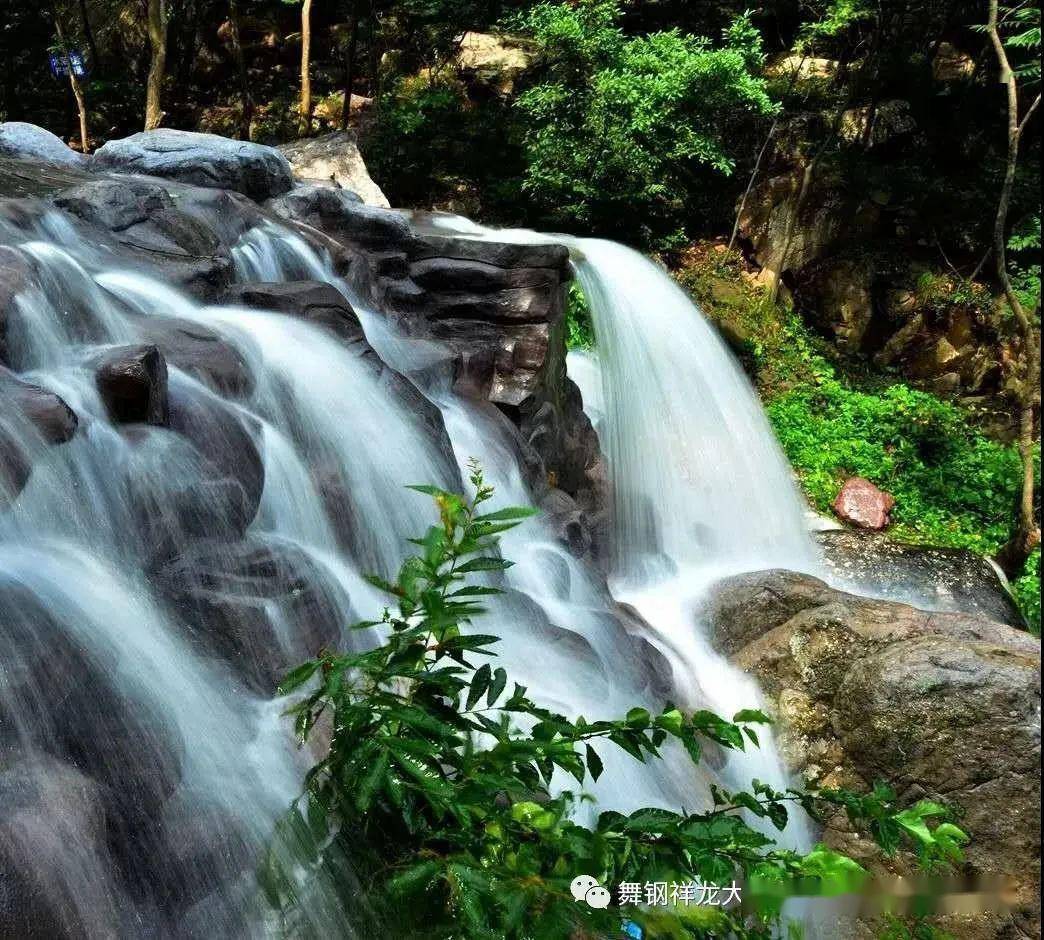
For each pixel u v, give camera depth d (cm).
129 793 284
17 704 267
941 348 1744
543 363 789
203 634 362
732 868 204
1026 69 1378
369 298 757
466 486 625
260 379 509
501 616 532
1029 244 1496
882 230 1839
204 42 2244
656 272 1066
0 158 763
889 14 1898
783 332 1730
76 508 355
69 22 2117
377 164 1833
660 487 982
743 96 1605
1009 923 550
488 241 836
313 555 447
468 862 198
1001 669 576
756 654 680
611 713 534
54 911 229
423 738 218
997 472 1501
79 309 459
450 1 2014
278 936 256
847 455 1492
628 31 2189
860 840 591
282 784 325
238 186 791
